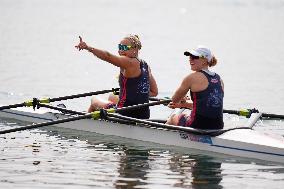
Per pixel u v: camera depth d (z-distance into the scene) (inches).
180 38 6628.9
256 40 6451.8
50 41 5954.7
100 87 3255.4
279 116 1995.6
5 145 1833.2
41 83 3314.5
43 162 1621.6
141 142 1904.5
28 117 2230.6
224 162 1649.9
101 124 2031.3
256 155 1688.0
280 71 3937.0
